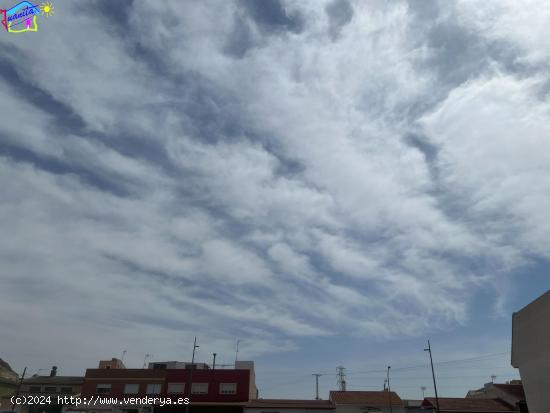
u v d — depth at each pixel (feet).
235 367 209.56
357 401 176.24
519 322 92.89
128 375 182.60
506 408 167.53
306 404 174.81
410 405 186.91
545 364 82.89
